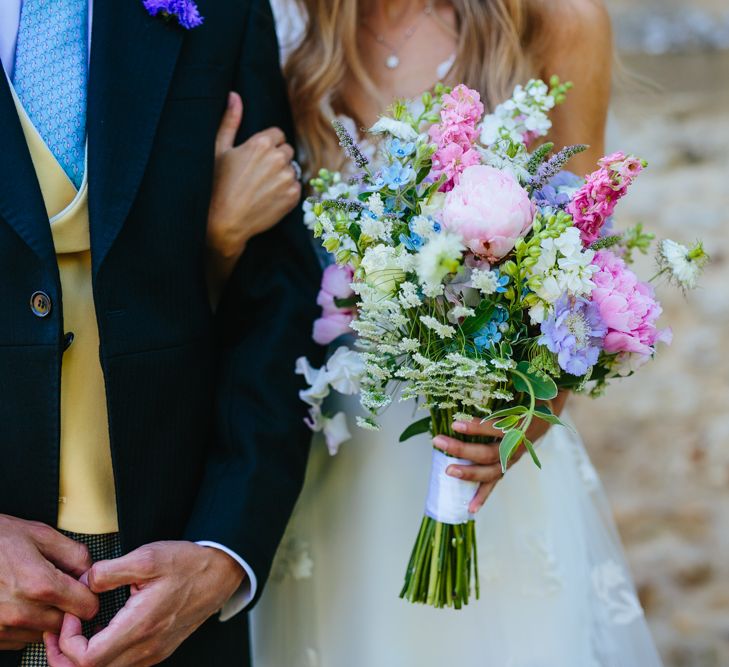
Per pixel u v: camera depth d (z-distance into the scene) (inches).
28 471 76.7
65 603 74.0
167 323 81.1
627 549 156.0
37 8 79.4
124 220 78.0
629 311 72.9
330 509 93.5
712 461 173.8
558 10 93.1
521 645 92.0
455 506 79.7
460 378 71.6
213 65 85.8
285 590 94.6
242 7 89.8
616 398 191.2
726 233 226.2
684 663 135.8
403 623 91.0
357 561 92.3
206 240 87.6
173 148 82.1
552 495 95.3
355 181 79.2
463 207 70.6
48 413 76.0
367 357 75.6
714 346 200.7
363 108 95.7
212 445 86.0
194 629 78.9
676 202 237.8
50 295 75.2
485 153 76.3
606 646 96.8
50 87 78.7
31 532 75.4
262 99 90.0
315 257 92.3
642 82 106.1
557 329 70.8
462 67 93.4
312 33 96.8
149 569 75.4
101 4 80.7
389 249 72.0
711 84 283.1
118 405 78.3
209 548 79.4
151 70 81.7
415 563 81.0
